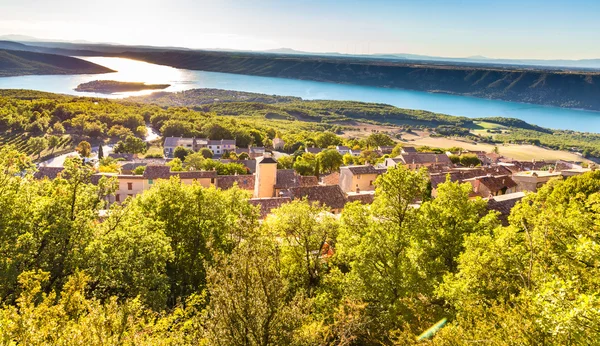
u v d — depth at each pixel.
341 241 34.06
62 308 16.97
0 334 14.11
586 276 18.25
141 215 33.28
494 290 23.75
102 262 26.62
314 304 29.88
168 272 35.59
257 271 16.19
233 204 42.00
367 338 27.25
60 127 197.12
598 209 25.31
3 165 28.50
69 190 29.81
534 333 15.93
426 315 24.89
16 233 26.00
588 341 13.68
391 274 29.31
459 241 32.72
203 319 18.92
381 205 34.31
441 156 122.75
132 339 15.89
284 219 33.69
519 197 54.16
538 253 22.59
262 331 15.78
